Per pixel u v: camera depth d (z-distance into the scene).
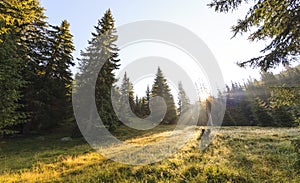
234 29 6.32
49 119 21.89
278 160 8.63
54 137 20.52
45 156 12.64
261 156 9.36
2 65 15.20
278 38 5.91
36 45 22.77
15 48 16.62
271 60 6.19
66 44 24.48
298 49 5.91
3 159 12.77
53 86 22.72
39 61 23.05
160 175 6.98
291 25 5.32
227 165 7.98
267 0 5.02
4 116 15.49
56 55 24.00
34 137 20.36
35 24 22.00
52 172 8.43
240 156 9.32
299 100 6.16
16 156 13.62
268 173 7.31
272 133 17.72
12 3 9.58
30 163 10.70
